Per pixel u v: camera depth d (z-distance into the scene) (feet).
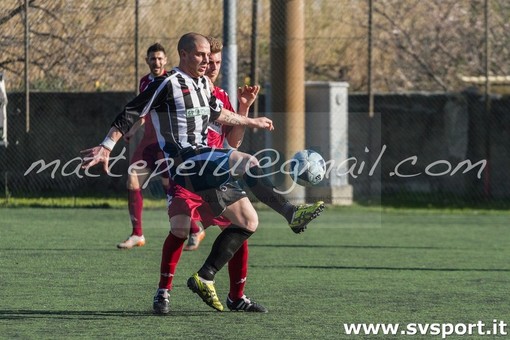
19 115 154.10
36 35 160.15
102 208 146.82
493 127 156.66
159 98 64.03
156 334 58.18
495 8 173.88
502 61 172.55
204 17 162.91
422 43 173.99
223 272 86.33
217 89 76.18
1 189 154.51
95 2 160.56
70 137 156.46
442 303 70.74
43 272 83.97
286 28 142.82
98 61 161.17
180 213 64.39
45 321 62.23
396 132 157.79
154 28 162.40
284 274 84.94
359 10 174.70
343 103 144.77
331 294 74.33
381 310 67.56
